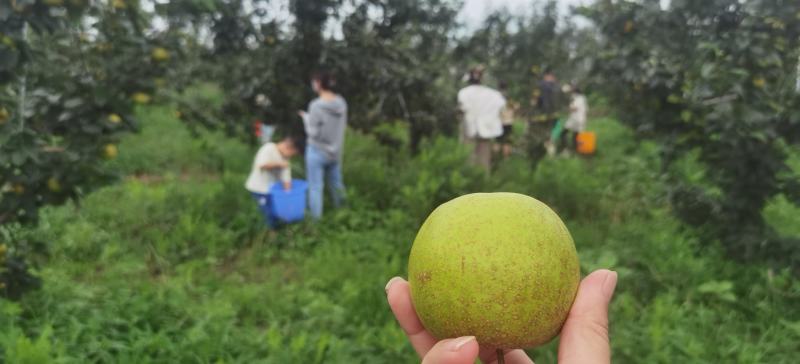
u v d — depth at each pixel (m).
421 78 7.75
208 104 5.22
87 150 2.95
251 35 7.72
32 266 3.69
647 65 4.03
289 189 6.07
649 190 6.62
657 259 4.68
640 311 4.00
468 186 6.74
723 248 4.66
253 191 6.06
